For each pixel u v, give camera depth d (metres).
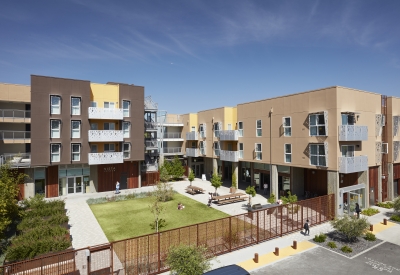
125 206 25.86
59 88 28.61
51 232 15.72
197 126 41.56
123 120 32.62
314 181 28.23
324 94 22.23
